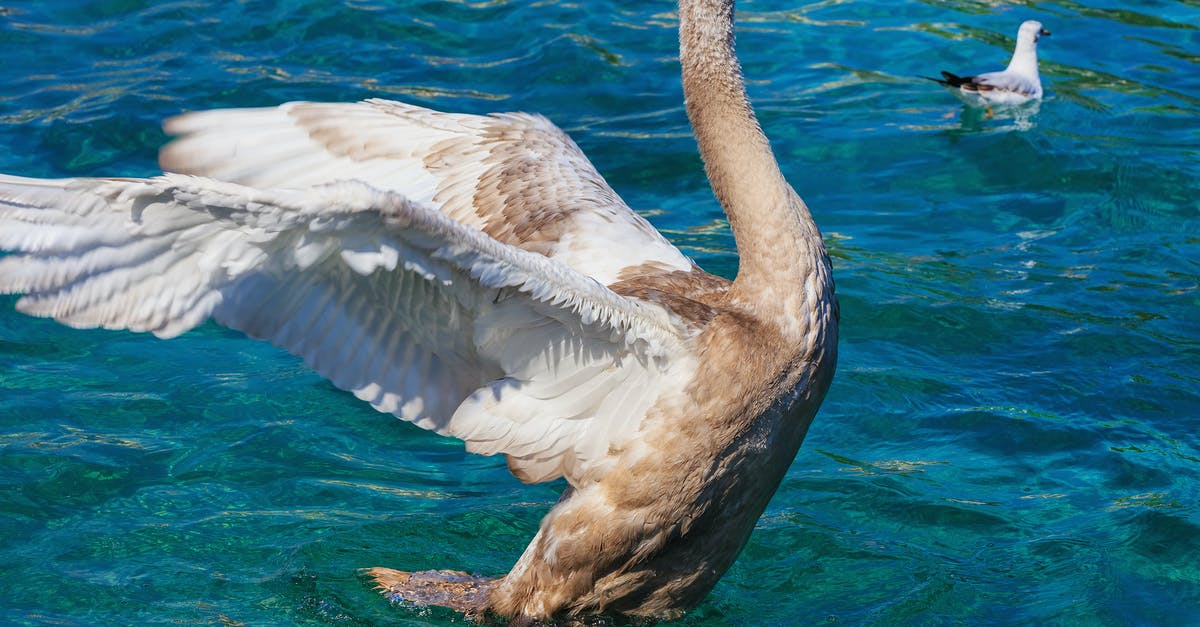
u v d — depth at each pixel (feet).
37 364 39.55
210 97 55.26
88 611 29.66
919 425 37.68
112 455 35.24
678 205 49.70
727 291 27.91
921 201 50.80
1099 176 52.26
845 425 37.78
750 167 27.61
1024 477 35.37
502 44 62.18
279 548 32.27
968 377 39.81
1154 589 30.94
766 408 26.53
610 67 60.13
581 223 30.68
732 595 31.40
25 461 34.63
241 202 22.00
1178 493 34.32
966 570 31.89
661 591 28.63
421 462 36.58
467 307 25.32
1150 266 46.14
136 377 39.27
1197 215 49.60
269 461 35.70
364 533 33.04
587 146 53.72
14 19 61.82
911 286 44.57
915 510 34.06
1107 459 35.86
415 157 31.81
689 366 26.30
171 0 64.54
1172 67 62.23
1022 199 50.88
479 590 30.07
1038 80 58.70
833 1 69.36
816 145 54.80
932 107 58.18
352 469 35.81
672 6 66.90
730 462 26.81
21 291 22.20
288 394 38.88
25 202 21.95
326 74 58.03
